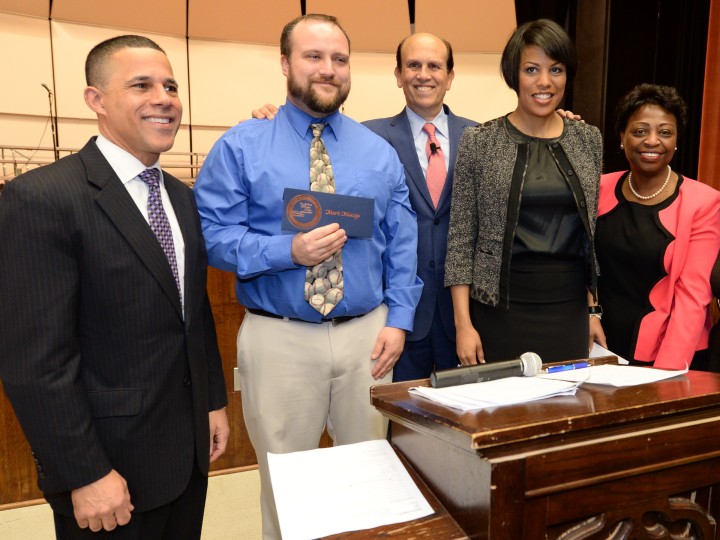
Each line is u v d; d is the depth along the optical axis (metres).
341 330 1.60
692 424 0.73
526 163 1.54
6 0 4.97
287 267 1.46
